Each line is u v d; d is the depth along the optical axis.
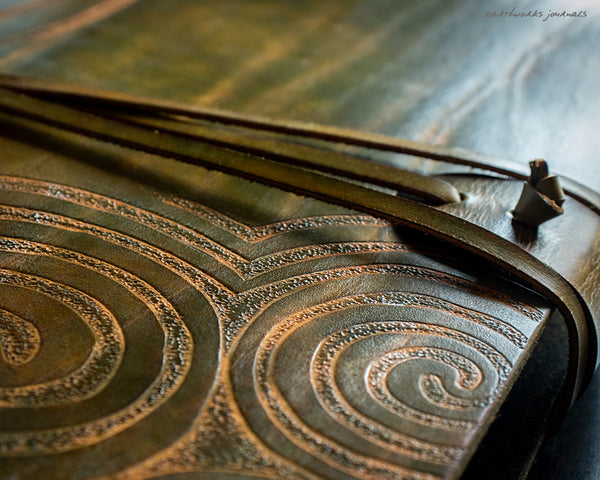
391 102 0.35
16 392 0.22
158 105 0.30
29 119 0.30
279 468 0.22
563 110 0.36
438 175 0.29
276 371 0.23
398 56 0.40
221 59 0.38
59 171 0.29
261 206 0.28
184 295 0.25
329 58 0.39
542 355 0.28
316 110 0.34
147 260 0.26
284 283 0.25
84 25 0.41
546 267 0.25
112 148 0.30
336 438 0.22
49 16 0.42
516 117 0.35
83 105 0.31
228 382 0.23
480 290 0.25
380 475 0.22
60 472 0.21
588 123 0.35
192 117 0.30
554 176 0.26
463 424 0.22
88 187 0.28
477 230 0.26
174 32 0.41
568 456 0.27
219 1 0.46
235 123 0.30
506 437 0.26
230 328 0.24
